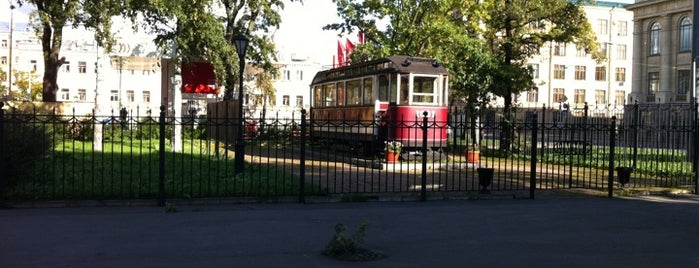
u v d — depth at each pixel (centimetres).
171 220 910
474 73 2478
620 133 1762
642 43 6238
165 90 2819
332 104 2578
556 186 1436
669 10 5872
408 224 926
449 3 2530
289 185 1227
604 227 930
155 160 1705
